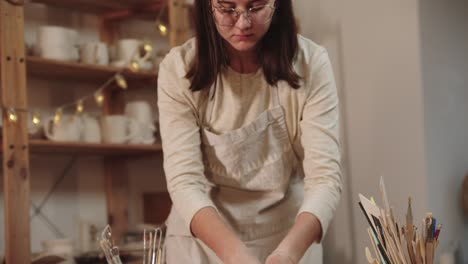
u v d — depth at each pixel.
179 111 1.44
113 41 2.85
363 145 2.63
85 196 2.74
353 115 2.67
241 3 1.25
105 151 2.61
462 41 2.69
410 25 2.47
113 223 2.79
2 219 2.48
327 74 1.43
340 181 1.38
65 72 2.51
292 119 1.46
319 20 2.82
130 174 2.89
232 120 1.46
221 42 1.40
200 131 1.49
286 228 1.56
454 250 2.50
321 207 1.31
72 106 2.72
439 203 2.47
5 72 2.15
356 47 2.66
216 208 1.48
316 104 1.41
